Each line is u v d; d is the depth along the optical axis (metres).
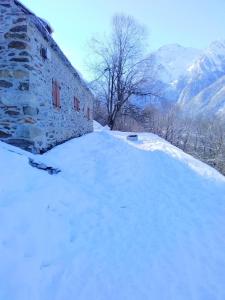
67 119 11.28
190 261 4.14
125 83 30.42
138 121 32.53
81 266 3.71
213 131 36.88
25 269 3.23
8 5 6.90
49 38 8.20
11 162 5.42
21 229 3.78
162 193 7.29
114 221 5.18
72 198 5.38
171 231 5.08
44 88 8.07
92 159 9.20
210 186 8.33
